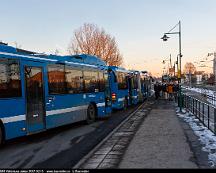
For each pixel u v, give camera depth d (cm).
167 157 942
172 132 1423
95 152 1034
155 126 1630
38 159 959
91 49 5703
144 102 3847
